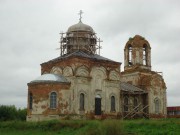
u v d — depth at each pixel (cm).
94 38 5247
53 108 4341
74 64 4525
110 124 2891
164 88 5700
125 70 5869
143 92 5397
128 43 5891
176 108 6919
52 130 3600
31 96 4516
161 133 3038
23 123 3959
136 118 5203
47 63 4928
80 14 5350
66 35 5216
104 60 4825
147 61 5825
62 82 4428
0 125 4050
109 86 4850
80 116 4447
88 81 4616
